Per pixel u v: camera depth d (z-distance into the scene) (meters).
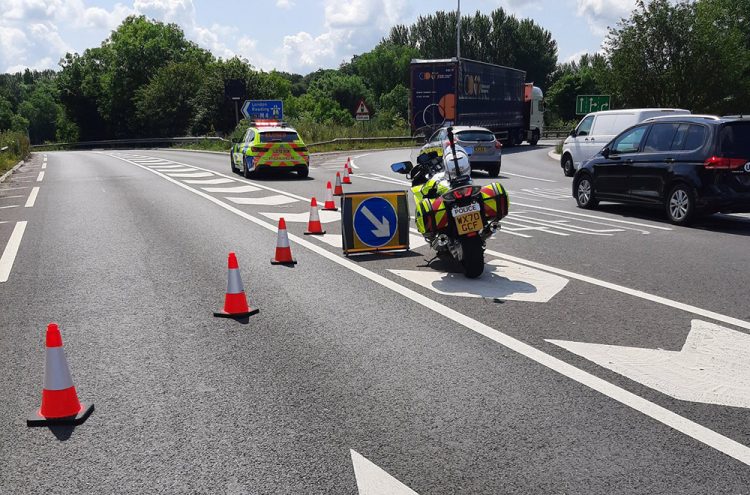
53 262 8.74
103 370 4.93
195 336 5.67
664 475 3.39
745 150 11.09
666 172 11.95
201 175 23.06
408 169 8.93
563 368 4.83
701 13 32.03
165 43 85.19
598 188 13.62
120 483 3.41
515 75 42.41
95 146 72.56
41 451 3.76
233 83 47.25
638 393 4.39
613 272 7.93
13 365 5.10
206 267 8.34
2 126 121.06
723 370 4.77
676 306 6.45
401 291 7.08
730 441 3.73
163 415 4.17
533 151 38.69
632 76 32.62
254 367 4.95
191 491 3.32
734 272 7.92
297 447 3.73
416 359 5.05
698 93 32.31
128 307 6.58
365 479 3.39
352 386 4.56
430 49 110.31
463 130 22.14
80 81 83.44
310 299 6.80
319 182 20.20
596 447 3.68
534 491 3.26
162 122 71.06
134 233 10.89
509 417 4.05
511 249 9.44
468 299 6.73
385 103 107.56
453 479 3.38
